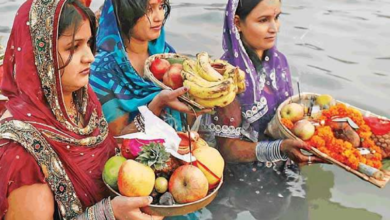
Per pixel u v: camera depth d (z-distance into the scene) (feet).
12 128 7.88
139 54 11.68
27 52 7.87
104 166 8.75
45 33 7.74
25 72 7.97
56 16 7.70
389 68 16.65
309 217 10.75
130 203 8.03
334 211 10.96
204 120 11.85
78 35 7.93
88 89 9.31
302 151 11.34
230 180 11.61
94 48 8.73
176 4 21.18
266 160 11.62
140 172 8.15
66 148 8.43
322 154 10.66
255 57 11.89
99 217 8.20
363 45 18.15
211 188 8.99
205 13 20.26
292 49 17.75
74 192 8.47
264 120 12.11
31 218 7.98
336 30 19.30
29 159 7.88
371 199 11.37
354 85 15.64
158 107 10.57
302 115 11.57
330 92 15.24
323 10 21.17
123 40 11.41
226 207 10.87
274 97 12.25
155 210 8.26
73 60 8.06
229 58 11.79
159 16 11.06
